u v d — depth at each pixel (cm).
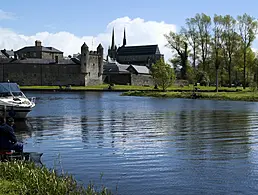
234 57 10969
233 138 2552
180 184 1507
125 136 2656
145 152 2092
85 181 1539
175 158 1942
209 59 11406
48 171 1484
